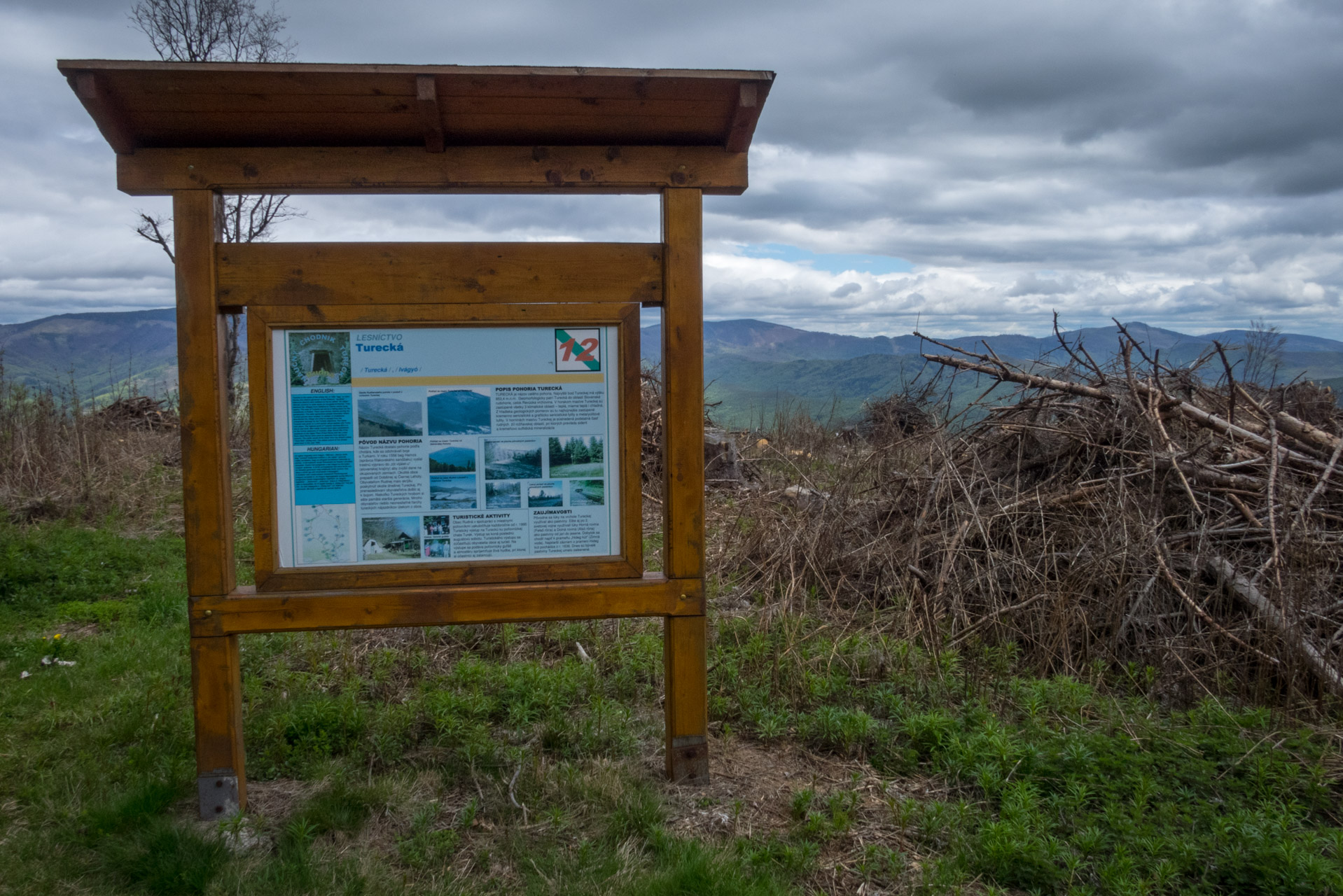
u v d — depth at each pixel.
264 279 3.55
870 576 6.82
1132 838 3.25
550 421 3.72
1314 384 7.18
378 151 3.60
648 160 3.68
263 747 4.23
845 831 3.40
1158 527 5.61
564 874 3.12
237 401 15.10
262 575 3.58
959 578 6.02
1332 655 4.77
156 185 3.47
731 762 4.10
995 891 3.04
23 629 6.35
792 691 4.81
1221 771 3.89
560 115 3.54
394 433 3.64
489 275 3.65
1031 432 7.19
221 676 3.54
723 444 11.71
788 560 6.93
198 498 3.51
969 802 3.65
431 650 5.71
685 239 3.70
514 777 3.82
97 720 4.59
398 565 3.65
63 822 3.50
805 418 13.12
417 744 4.30
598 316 3.69
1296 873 2.99
